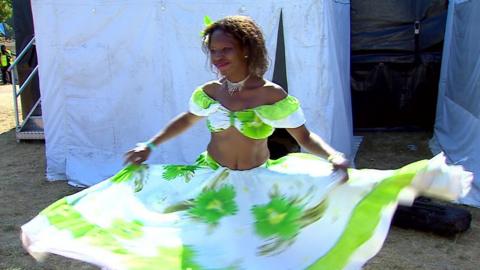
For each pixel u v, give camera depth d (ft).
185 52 20.04
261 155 10.03
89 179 21.54
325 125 19.10
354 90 31.50
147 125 21.02
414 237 15.93
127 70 20.86
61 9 21.01
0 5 123.65
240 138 9.70
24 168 24.85
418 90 31.17
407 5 30.48
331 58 19.35
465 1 24.08
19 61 30.78
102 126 21.61
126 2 20.30
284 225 9.34
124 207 10.11
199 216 9.70
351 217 8.91
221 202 9.76
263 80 9.53
